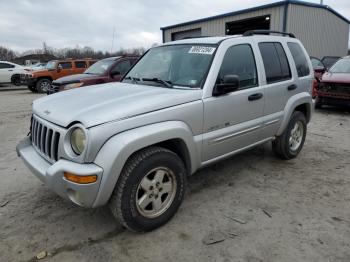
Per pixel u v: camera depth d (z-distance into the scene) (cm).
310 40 1784
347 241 289
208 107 335
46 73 1670
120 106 284
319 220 325
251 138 405
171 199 318
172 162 307
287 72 459
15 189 404
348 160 507
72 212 346
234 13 1819
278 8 1616
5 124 805
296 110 501
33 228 315
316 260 264
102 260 268
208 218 331
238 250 279
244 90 381
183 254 275
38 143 319
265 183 418
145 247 285
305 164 488
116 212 283
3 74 1864
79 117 267
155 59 418
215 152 359
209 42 379
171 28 2300
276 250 278
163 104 300
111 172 260
